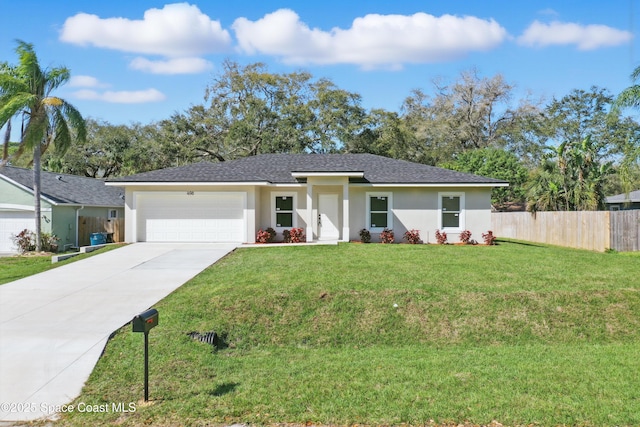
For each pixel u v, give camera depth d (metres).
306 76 43.09
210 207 19.77
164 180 19.12
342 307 9.82
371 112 40.25
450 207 20.22
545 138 44.31
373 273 12.21
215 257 15.50
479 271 12.65
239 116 41.84
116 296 10.54
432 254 15.66
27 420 5.20
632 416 5.00
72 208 24.48
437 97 50.34
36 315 9.09
